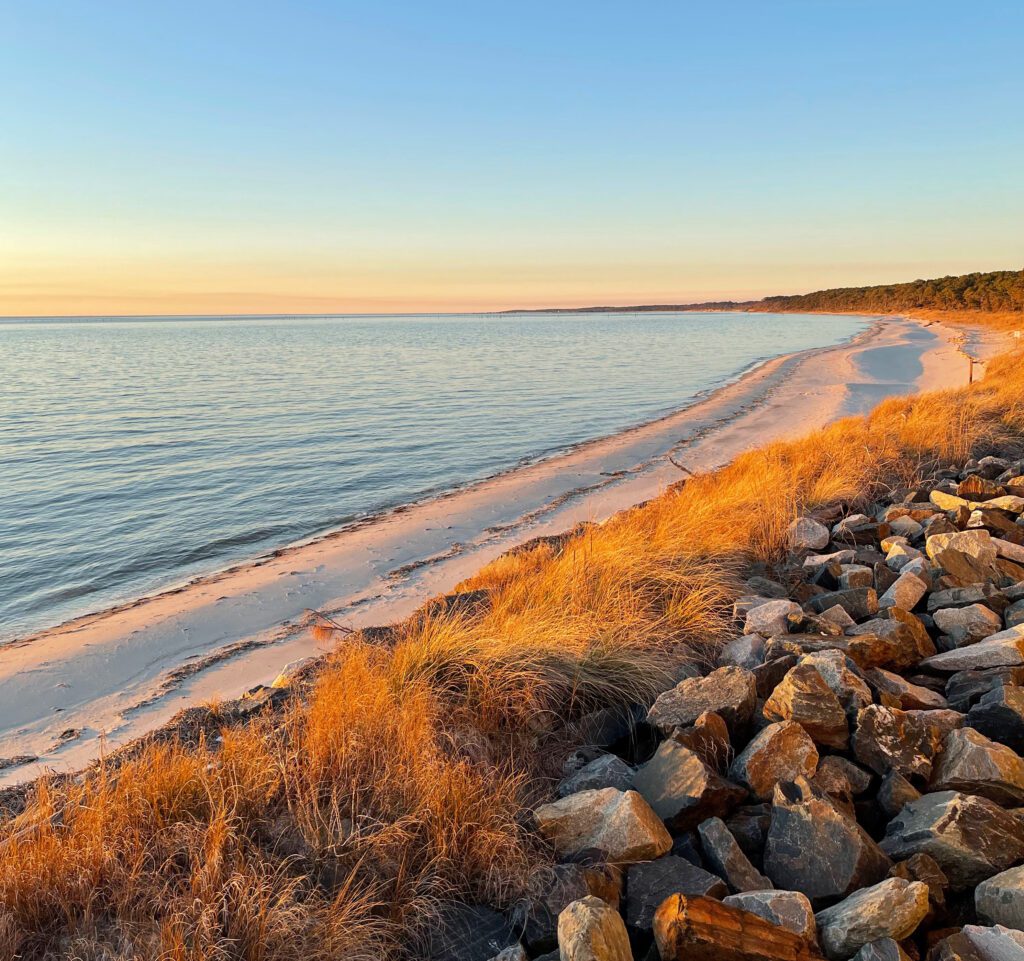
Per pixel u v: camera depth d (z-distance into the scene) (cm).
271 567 1395
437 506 1830
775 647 532
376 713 442
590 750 472
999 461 1173
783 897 298
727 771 415
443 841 350
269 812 384
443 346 11412
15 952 295
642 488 1880
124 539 1672
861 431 1616
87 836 353
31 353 11206
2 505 1984
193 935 288
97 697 895
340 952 291
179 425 3412
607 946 268
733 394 3984
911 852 329
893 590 627
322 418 3562
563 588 704
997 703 410
